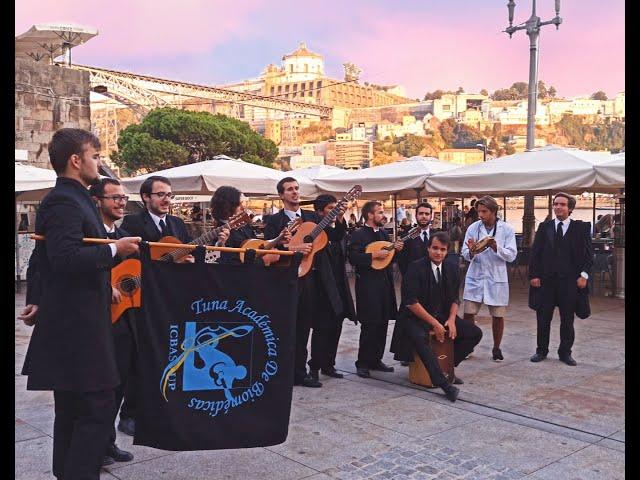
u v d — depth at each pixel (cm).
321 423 450
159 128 5006
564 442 412
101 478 351
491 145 16475
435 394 526
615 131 18000
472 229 664
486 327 836
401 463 377
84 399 285
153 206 450
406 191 1498
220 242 449
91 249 271
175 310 295
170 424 295
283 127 15462
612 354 668
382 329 596
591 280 1157
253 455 388
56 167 291
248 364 309
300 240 509
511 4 1727
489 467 372
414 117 17175
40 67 1878
